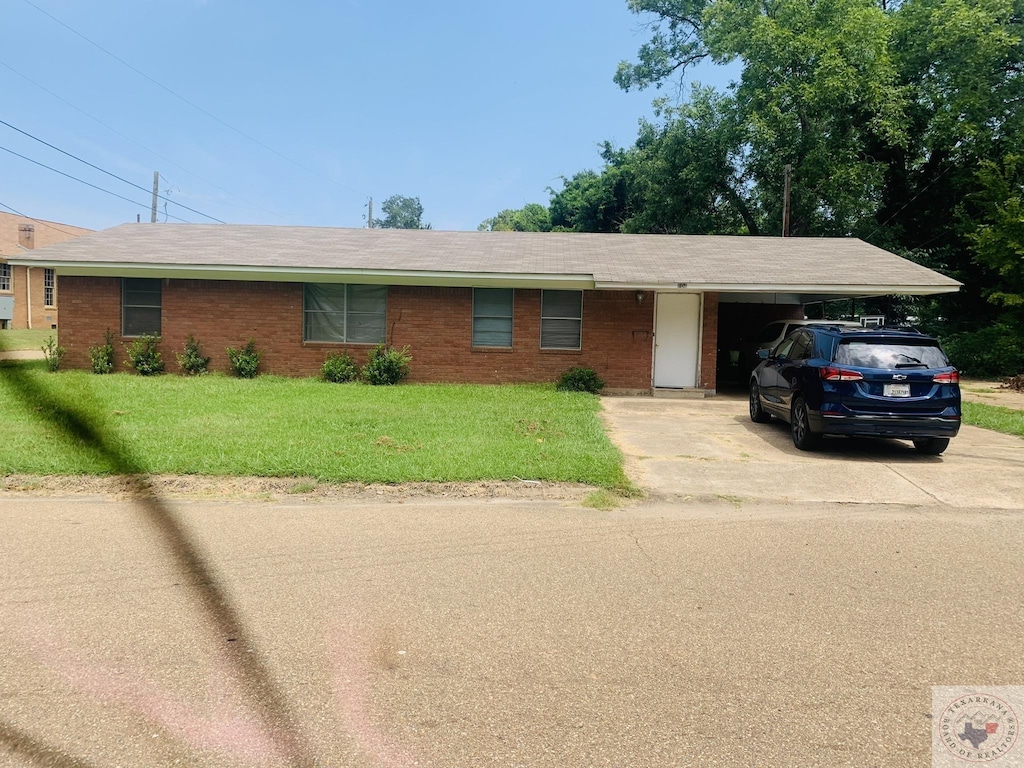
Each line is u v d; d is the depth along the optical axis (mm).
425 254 16406
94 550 4914
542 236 19250
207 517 5785
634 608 4043
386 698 3035
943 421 8289
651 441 9484
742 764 2604
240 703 2975
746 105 27359
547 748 2686
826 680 3244
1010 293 20266
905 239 26688
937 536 5590
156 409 10602
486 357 15742
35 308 32906
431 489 6633
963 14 23641
